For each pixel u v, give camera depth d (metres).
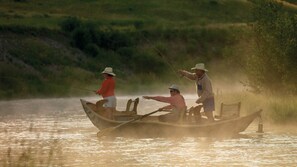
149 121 62.03
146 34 183.25
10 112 89.69
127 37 175.00
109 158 49.97
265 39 94.12
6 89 123.06
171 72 161.62
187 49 181.75
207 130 61.62
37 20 178.25
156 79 158.12
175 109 62.91
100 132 61.31
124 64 163.38
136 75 160.25
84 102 65.38
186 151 53.59
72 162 47.84
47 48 150.75
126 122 62.25
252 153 52.44
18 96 120.00
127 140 60.53
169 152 53.00
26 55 142.75
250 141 59.50
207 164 47.31
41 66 141.25
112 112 65.38
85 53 160.38
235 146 56.34
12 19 175.88
